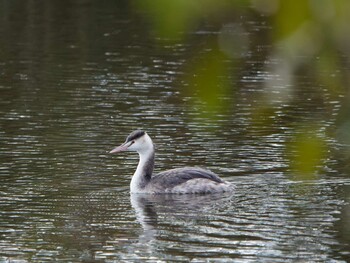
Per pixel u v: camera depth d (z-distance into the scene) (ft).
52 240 43.80
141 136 56.13
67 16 133.69
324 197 52.70
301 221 47.37
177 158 63.31
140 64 101.14
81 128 72.33
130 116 76.79
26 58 105.19
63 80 92.94
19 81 92.53
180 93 85.97
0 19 131.44
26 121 74.74
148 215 49.32
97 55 106.83
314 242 43.14
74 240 43.80
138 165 55.98
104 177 58.34
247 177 58.03
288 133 70.54
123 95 85.51
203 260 39.86
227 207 51.06
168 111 78.74
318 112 76.79
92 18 131.44
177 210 50.72
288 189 54.90
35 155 63.46
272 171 59.41
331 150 64.69
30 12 137.28
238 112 75.97
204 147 66.54
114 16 133.18
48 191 54.29
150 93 86.33
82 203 51.80
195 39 113.60
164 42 109.70
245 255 40.81
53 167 60.39
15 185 55.62
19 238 44.21
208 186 54.54
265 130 71.61
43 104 81.56
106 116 76.79
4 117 76.28
